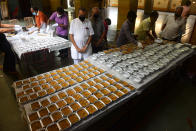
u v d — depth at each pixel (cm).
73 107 175
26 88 205
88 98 190
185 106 304
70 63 470
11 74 411
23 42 364
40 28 461
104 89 207
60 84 216
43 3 1278
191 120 271
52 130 146
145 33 403
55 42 364
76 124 156
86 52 337
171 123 263
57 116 162
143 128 252
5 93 345
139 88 211
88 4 992
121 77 238
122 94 196
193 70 386
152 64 269
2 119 272
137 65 266
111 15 1180
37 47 331
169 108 297
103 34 373
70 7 1406
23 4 1195
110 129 231
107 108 177
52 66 448
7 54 385
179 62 298
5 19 1131
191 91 350
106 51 327
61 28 462
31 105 176
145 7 1245
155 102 312
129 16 324
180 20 395
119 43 377
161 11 1441
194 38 527
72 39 320
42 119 159
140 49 339
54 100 186
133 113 267
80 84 218
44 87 208
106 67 267
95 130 193
